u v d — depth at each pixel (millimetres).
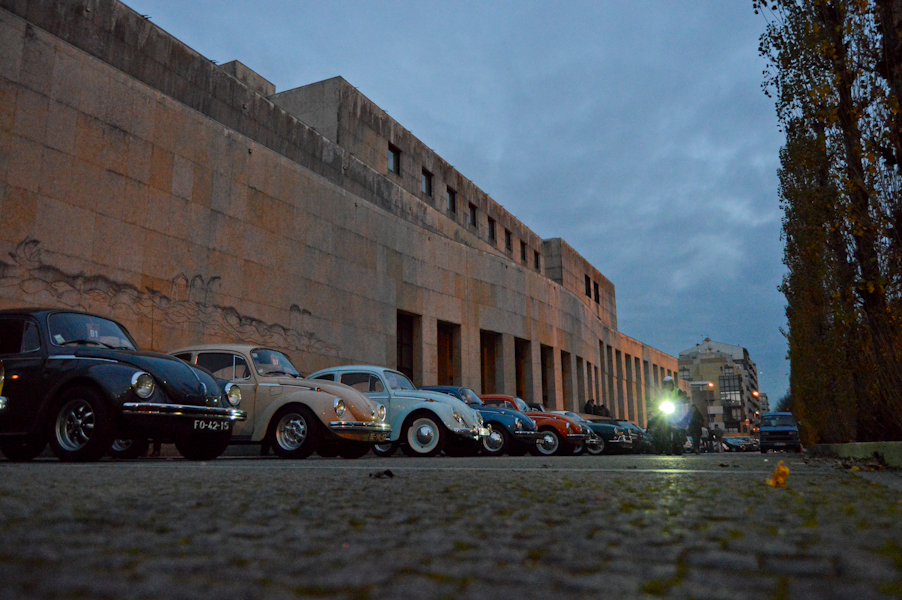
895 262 7551
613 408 52094
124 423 7828
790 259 13922
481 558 1966
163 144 17766
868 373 9188
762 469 7324
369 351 24938
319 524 2619
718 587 1602
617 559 1957
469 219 37656
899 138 7418
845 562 1863
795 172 11211
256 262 20250
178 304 17672
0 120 14188
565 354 42125
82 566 1749
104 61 17750
